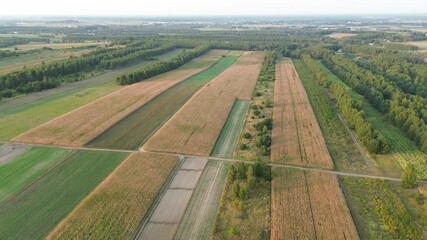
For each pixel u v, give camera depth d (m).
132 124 78.50
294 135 72.44
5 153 62.34
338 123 81.31
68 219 43.62
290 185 52.28
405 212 44.53
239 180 53.78
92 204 46.72
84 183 52.78
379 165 60.03
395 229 42.41
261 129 75.12
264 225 43.19
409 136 72.75
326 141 70.38
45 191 50.38
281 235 41.28
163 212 46.00
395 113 81.81
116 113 85.12
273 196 49.34
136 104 93.06
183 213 45.78
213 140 69.38
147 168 57.06
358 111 82.19
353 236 41.16
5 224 42.97
